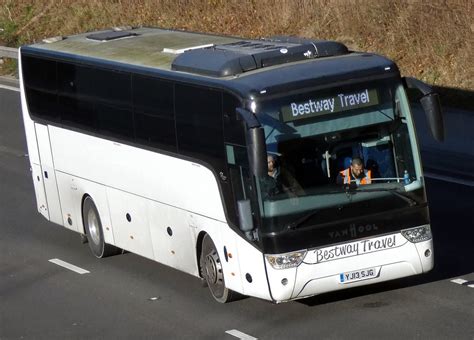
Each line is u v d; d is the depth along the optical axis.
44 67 21.28
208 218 16.69
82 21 47.16
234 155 15.75
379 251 15.68
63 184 21.36
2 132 32.22
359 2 36.28
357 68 15.83
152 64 18.06
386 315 15.80
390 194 15.69
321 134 15.49
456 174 24.53
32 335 16.44
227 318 16.34
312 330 15.46
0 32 49.16
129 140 18.62
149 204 18.39
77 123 20.33
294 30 38.66
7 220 23.59
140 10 45.47
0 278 19.66
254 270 15.65
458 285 16.97
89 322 16.83
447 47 33.09
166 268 19.44
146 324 16.47
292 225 15.23
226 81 15.87
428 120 16.03
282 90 15.36
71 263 20.27
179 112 17.03
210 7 43.06
